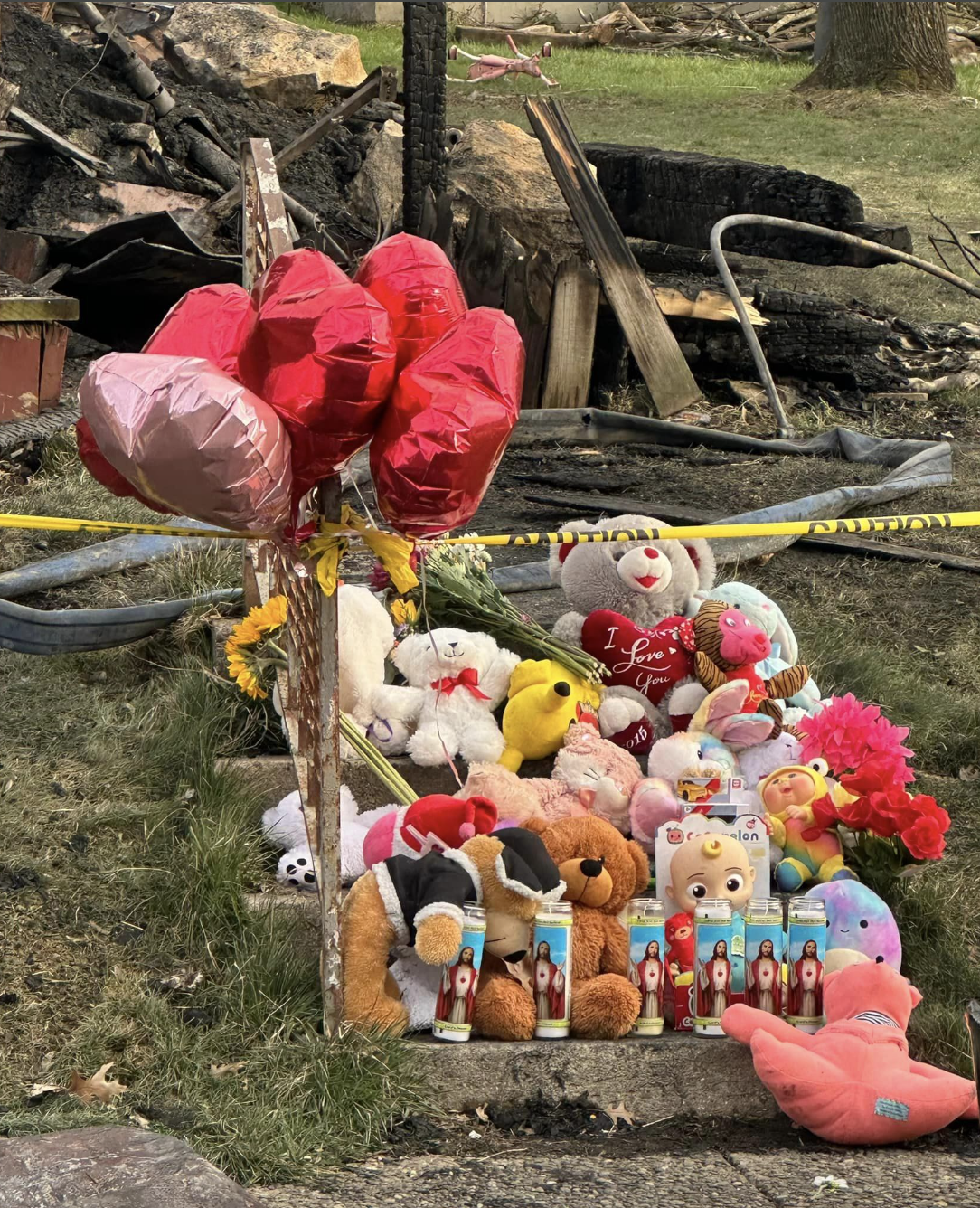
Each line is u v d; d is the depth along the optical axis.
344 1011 3.67
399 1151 3.40
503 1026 3.67
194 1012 3.79
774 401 9.02
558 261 9.83
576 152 9.78
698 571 4.99
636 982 3.78
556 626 4.79
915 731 5.21
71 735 4.84
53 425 7.27
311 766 3.85
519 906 3.69
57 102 10.91
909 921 4.27
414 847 3.91
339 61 13.25
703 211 10.61
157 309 9.48
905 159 18.62
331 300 3.02
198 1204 2.84
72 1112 3.38
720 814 4.16
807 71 24.52
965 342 10.98
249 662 4.52
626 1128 3.61
